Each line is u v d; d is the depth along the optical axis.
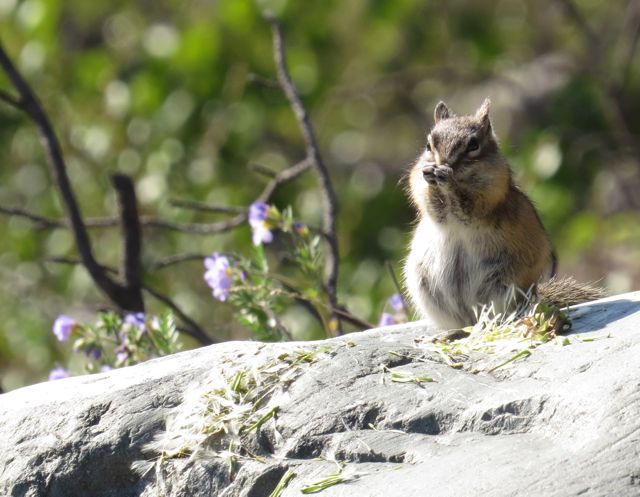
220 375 7.15
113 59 18.28
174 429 6.87
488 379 6.67
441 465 5.90
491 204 8.72
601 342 6.84
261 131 17.56
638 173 17.92
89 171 17.44
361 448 6.28
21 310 16.69
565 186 17.92
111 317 10.20
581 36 21.47
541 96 21.45
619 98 18.17
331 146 21.66
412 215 18.61
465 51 21.17
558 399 6.11
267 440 6.58
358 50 20.62
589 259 16.84
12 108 17.66
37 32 17.27
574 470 5.54
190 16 18.73
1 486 6.92
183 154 17.09
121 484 6.83
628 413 5.80
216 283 10.11
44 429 7.10
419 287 9.18
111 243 16.89
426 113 22.08
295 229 10.52
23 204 17.64
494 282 8.80
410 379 6.76
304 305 11.60
